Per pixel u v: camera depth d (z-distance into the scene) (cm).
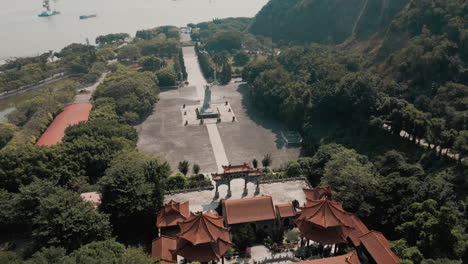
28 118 15638
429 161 10306
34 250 7344
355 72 15950
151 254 7006
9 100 18925
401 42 16038
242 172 9081
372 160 10969
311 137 13562
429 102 12138
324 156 10350
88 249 6009
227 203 7962
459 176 8800
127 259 5650
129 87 16438
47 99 16200
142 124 15475
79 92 19438
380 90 13612
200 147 13412
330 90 14212
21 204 7988
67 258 5538
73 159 10269
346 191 8225
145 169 9294
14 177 9400
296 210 8550
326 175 9250
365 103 13000
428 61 13250
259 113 16675
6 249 7875
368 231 7138
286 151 13088
